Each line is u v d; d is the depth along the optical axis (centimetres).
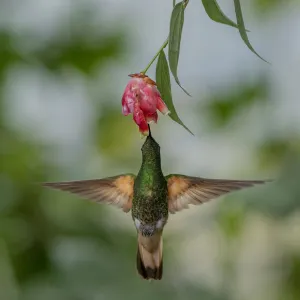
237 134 1191
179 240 1129
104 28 1207
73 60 1206
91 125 1209
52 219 1080
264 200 1048
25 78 1195
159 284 1079
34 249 1073
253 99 1198
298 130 1170
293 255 1106
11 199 1070
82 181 681
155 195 672
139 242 684
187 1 574
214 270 1120
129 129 1206
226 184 671
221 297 1089
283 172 1071
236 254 1123
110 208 1110
